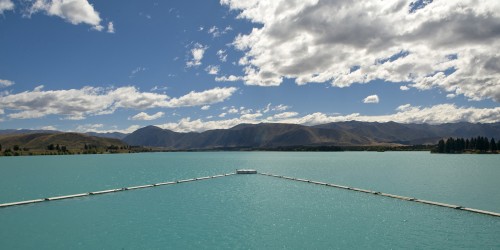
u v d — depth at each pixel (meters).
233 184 86.50
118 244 35.97
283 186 81.50
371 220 44.97
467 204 56.62
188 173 127.75
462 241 36.00
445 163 177.88
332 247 34.38
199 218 47.09
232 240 37.03
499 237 37.28
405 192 70.19
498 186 79.44
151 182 94.88
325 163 192.75
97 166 173.50
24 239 37.56
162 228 42.03
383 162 194.88
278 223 43.94
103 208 54.38
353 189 73.31
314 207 53.88
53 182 94.44
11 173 126.00
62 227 42.66
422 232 39.31
